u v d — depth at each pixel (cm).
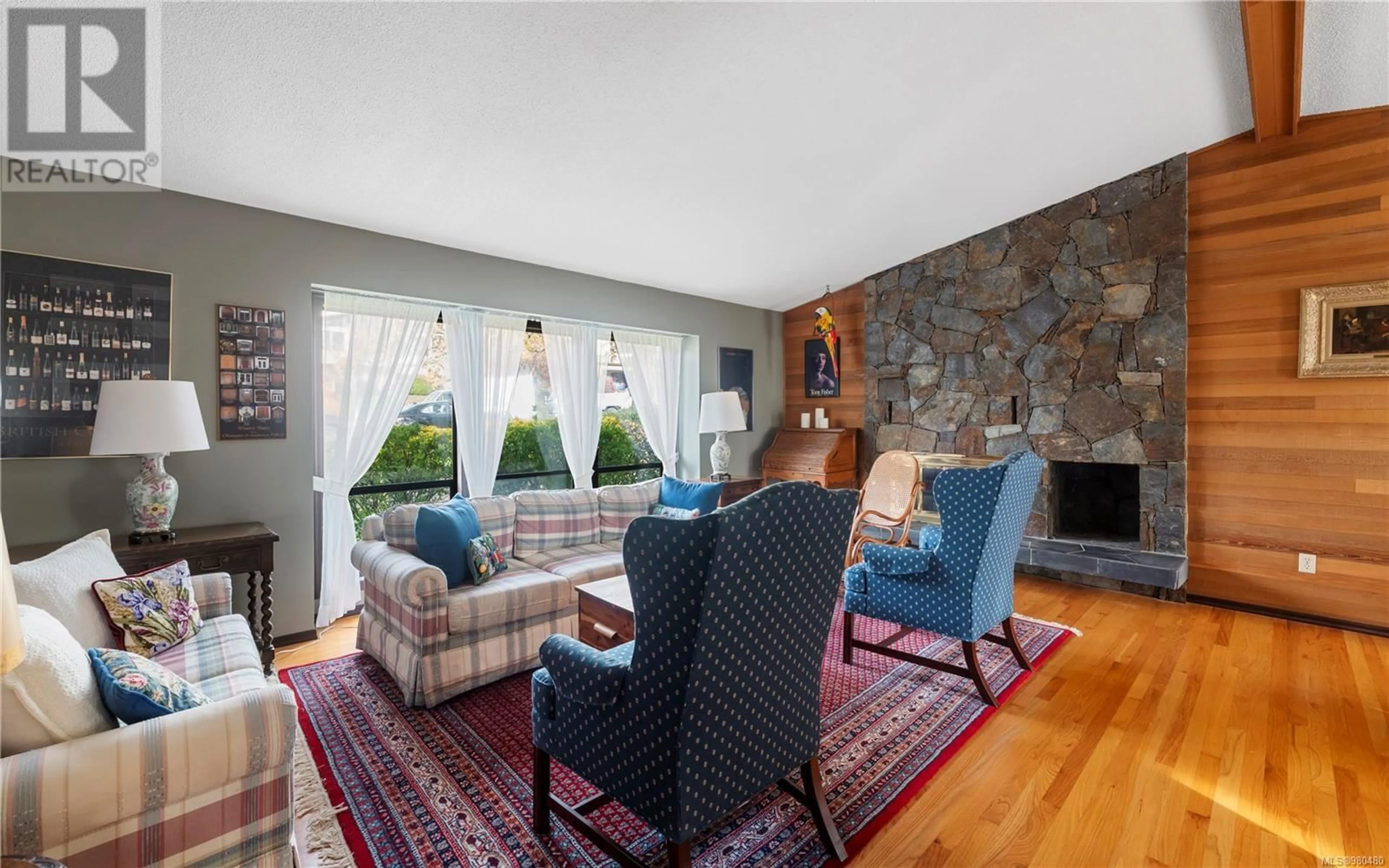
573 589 310
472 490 417
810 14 239
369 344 374
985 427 490
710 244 441
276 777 138
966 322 499
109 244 281
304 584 339
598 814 193
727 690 146
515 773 215
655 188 351
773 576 148
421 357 393
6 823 107
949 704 265
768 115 297
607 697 150
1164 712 257
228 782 131
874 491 480
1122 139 374
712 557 131
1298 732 240
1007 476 252
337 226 349
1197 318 406
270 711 136
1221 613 385
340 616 367
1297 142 367
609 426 525
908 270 532
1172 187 404
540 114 269
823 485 521
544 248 412
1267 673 295
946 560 269
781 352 641
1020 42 277
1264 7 256
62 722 123
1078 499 496
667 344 545
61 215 270
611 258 444
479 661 274
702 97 276
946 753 227
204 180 291
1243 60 308
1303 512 371
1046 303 459
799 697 168
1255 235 383
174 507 278
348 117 254
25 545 264
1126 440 426
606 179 333
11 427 259
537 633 295
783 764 165
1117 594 426
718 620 137
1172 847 177
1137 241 419
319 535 365
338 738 237
